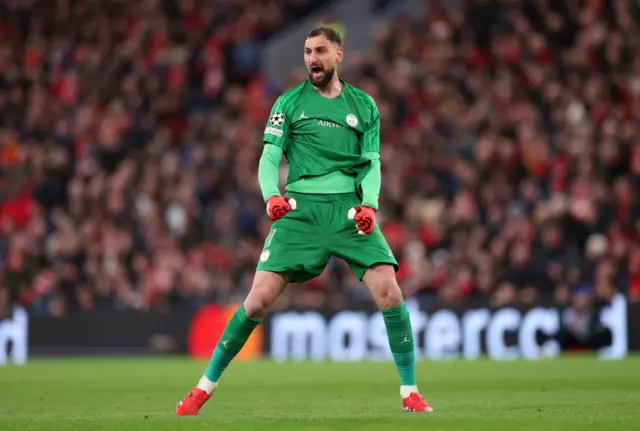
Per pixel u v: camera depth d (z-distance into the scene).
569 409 23.78
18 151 73.75
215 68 80.69
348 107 23.39
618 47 73.00
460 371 43.00
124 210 68.62
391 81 74.75
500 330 56.16
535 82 72.88
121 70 79.75
